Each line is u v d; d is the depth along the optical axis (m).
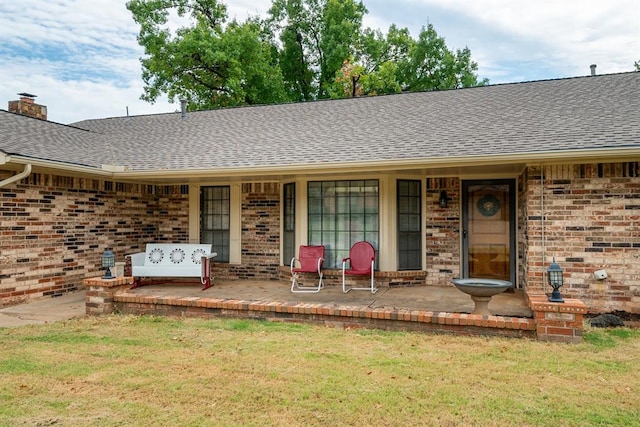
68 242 9.01
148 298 7.19
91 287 7.31
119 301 7.35
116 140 11.33
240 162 8.61
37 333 6.11
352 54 27.47
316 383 4.29
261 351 5.26
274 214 10.47
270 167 8.15
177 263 9.36
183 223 11.20
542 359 4.88
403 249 9.29
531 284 6.97
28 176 8.17
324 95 27.61
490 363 4.78
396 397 3.95
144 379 4.41
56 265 8.75
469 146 7.42
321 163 7.85
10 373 4.57
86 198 9.44
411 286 9.18
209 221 11.02
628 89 8.84
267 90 24.20
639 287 6.53
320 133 9.59
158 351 5.30
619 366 4.68
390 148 8.02
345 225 9.32
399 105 10.66
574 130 7.23
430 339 5.68
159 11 23.22
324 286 9.26
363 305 7.16
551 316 5.52
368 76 24.94
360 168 7.84
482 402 3.85
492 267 9.10
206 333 6.07
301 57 28.45
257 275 10.58
